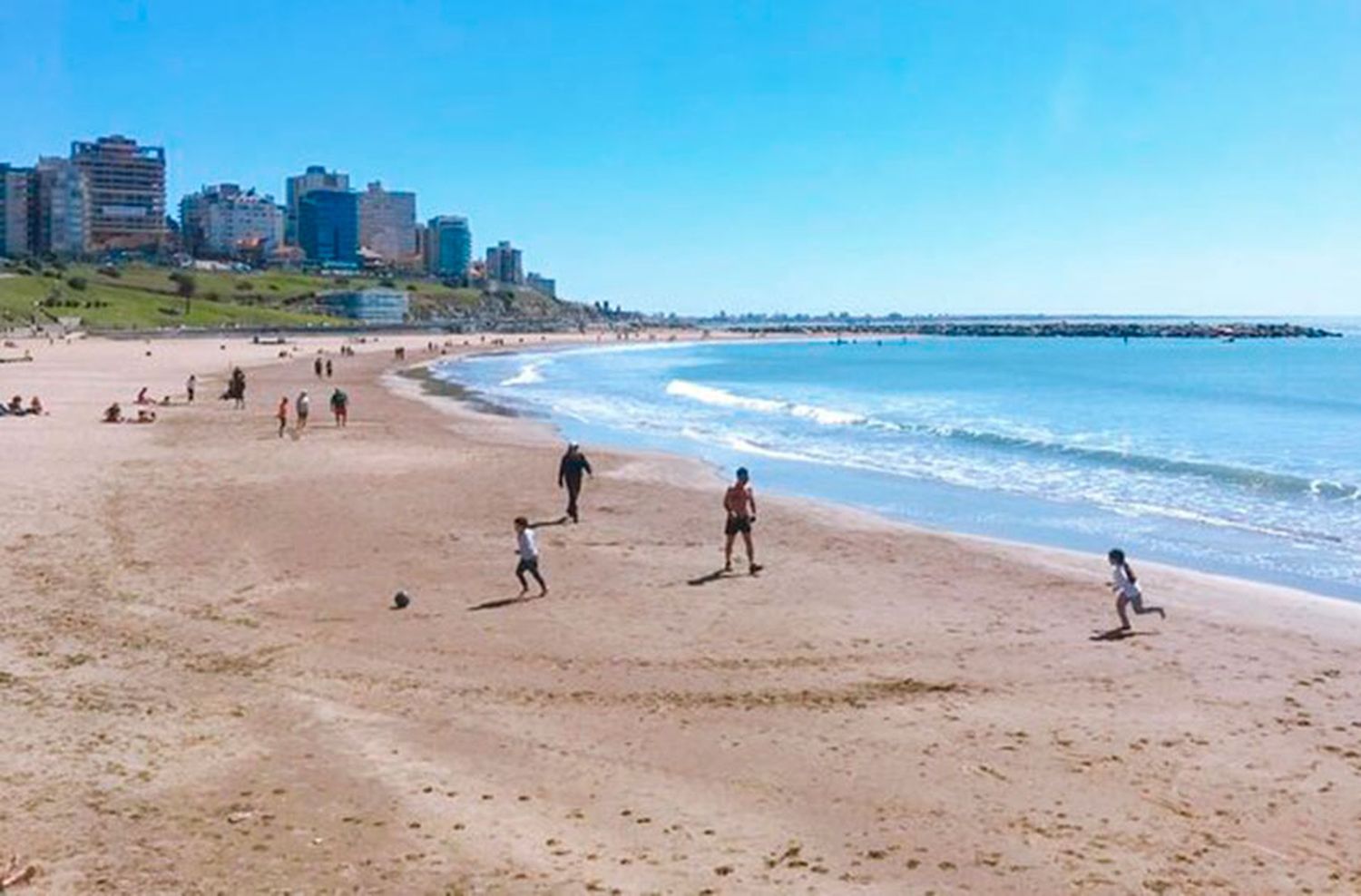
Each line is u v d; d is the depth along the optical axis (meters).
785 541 24.39
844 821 10.62
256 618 17.61
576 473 26.34
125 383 73.19
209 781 11.33
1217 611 18.78
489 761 12.05
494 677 14.97
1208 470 37.31
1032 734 12.94
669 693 14.36
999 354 174.62
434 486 30.98
